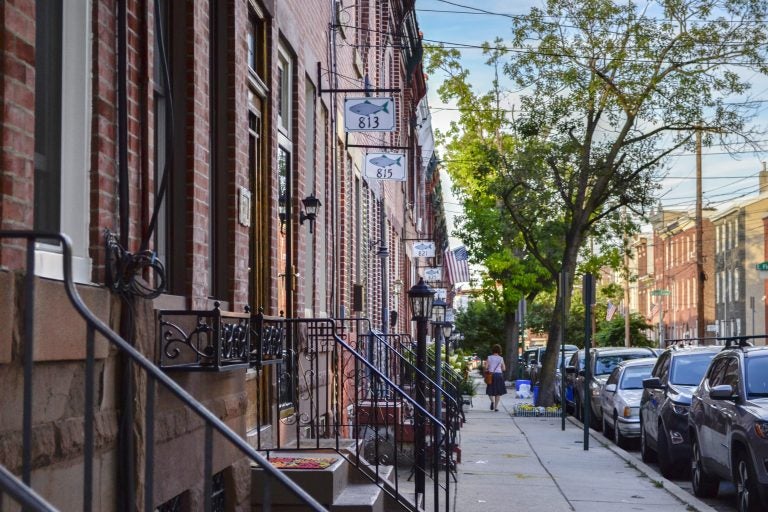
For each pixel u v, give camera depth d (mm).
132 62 6141
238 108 8797
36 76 5125
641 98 29188
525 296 51781
